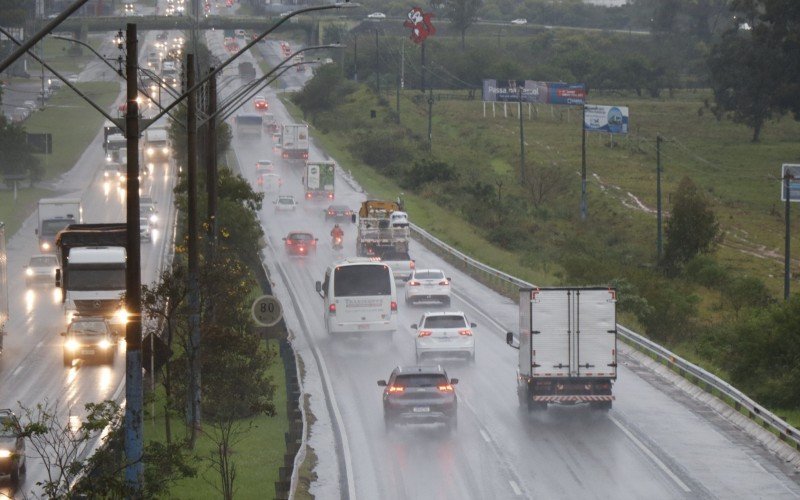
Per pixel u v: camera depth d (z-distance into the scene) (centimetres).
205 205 11156
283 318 9594
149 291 5869
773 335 7706
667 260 15950
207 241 8100
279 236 15812
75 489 3475
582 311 6053
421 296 10719
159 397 6506
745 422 6003
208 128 8225
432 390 5691
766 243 18675
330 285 8381
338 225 15450
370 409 6462
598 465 5119
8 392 7169
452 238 16275
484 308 10744
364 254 12975
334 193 19712
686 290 13375
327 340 8919
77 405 6706
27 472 5131
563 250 17062
